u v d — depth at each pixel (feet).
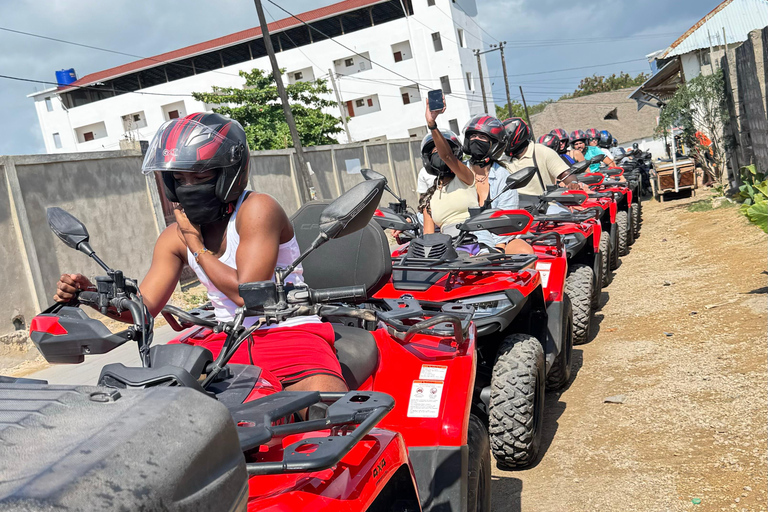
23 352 31.71
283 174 62.90
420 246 13.76
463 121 167.02
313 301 6.27
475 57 182.70
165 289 8.74
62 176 38.11
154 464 3.18
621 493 10.88
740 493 10.22
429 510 8.29
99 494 2.86
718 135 51.96
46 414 3.50
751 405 13.28
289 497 4.88
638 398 14.82
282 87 68.95
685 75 64.13
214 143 7.39
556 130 32.27
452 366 9.04
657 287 25.84
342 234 6.77
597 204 25.76
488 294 12.14
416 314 9.67
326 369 7.35
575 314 19.52
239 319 6.00
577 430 13.79
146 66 175.73
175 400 3.72
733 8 62.49
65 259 37.24
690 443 12.25
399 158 90.94
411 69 167.94
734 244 31.01
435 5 163.43
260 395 6.00
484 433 9.82
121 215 42.22
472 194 16.99
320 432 6.15
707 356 16.70
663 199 60.85
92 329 5.86
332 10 171.73
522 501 11.22
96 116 189.78
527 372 11.76
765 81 36.45
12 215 34.12
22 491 2.74
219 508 3.47
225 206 7.87
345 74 173.78
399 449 6.48
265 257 7.67
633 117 179.52
